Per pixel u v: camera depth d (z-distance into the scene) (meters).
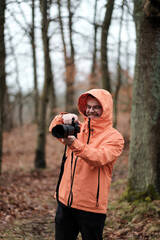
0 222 3.33
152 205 3.46
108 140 1.99
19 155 11.16
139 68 3.79
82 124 2.22
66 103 14.46
